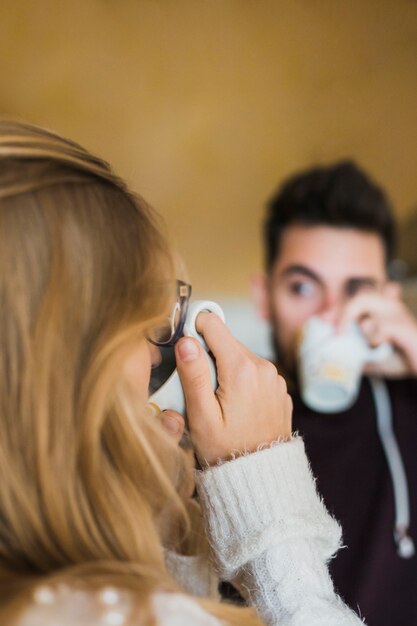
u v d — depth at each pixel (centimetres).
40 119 205
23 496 47
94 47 201
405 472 135
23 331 47
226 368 63
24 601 40
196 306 64
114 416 51
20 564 46
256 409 63
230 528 61
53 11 195
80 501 48
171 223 214
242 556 60
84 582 42
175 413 63
